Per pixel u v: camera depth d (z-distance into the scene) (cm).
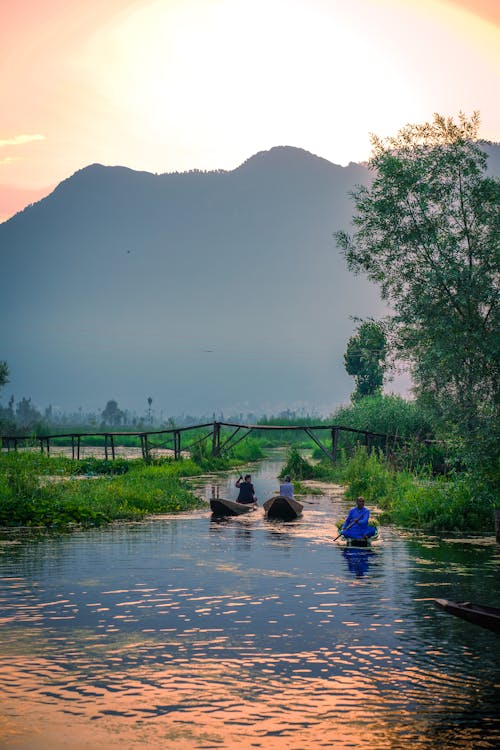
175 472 5781
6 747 1045
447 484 3331
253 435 13388
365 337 3125
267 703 1194
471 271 2858
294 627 1609
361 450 5262
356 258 3098
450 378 2919
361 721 1127
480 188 2939
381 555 2481
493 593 1912
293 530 3103
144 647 1470
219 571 2214
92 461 6175
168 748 1042
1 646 1475
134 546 2669
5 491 3631
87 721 1130
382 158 3055
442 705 1184
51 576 2136
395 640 1518
